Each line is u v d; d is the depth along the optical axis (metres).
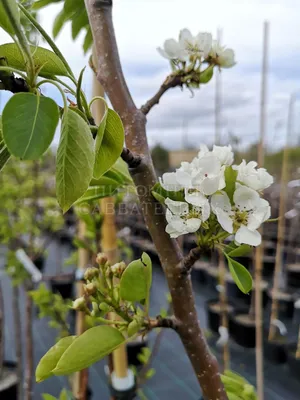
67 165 0.12
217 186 0.16
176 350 0.80
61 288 1.15
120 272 0.19
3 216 0.78
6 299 1.10
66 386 0.68
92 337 0.17
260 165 0.46
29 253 0.89
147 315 0.18
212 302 1.02
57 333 0.88
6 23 0.13
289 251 1.30
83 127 0.13
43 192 1.05
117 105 0.19
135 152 0.18
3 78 0.12
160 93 0.22
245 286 0.17
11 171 0.84
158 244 0.18
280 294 1.08
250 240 0.16
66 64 0.15
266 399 0.68
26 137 0.11
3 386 0.66
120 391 0.32
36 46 0.14
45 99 0.11
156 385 0.69
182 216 0.16
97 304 0.19
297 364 0.73
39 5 0.27
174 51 0.23
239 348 0.86
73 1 0.25
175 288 0.17
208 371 0.17
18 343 0.66
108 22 0.19
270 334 0.82
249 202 0.16
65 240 1.67
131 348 0.76
